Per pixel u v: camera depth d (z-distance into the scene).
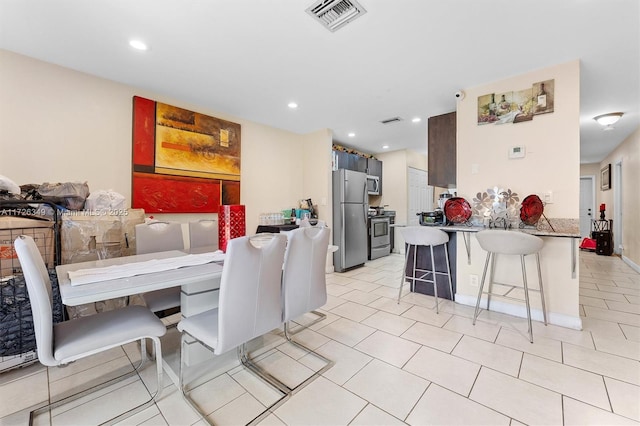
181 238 2.60
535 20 1.90
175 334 2.40
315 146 4.63
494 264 2.81
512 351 2.04
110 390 1.65
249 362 1.93
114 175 2.79
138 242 2.35
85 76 2.62
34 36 2.05
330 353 2.04
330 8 1.80
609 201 6.18
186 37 2.09
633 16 1.85
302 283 1.83
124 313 1.63
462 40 2.14
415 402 1.52
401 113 3.75
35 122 2.37
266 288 1.57
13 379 1.75
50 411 1.48
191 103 3.37
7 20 1.86
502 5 1.77
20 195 2.03
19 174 2.31
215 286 1.92
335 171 4.60
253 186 4.09
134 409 1.48
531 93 2.63
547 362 1.89
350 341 2.22
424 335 2.31
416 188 6.53
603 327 2.42
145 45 2.19
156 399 1.55
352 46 2.22
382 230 5.77
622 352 2.00
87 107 2.63
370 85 2.91
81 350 1.32
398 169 6.16
